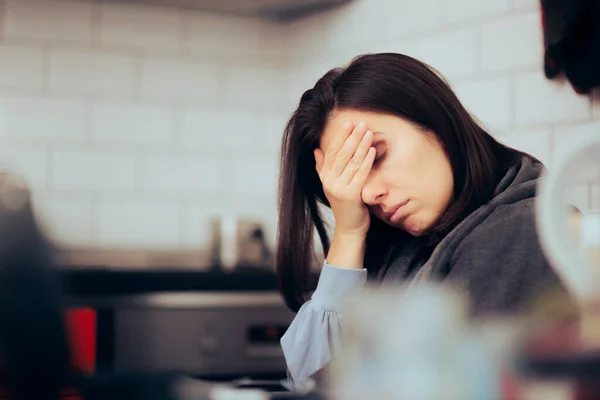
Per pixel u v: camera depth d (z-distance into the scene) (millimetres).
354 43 2611
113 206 2748
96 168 2736
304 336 1226
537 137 1991
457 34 2240
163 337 2307
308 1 2709
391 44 2473
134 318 2281
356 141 1177
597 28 1636
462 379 531
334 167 1227
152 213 2791
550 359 526
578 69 1709
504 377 526
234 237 2617
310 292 1373
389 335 549
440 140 1153
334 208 1257
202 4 2801
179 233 2814
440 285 1022
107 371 734
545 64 1846
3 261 805
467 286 990
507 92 2086
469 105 2209
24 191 899
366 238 1342
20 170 2658
